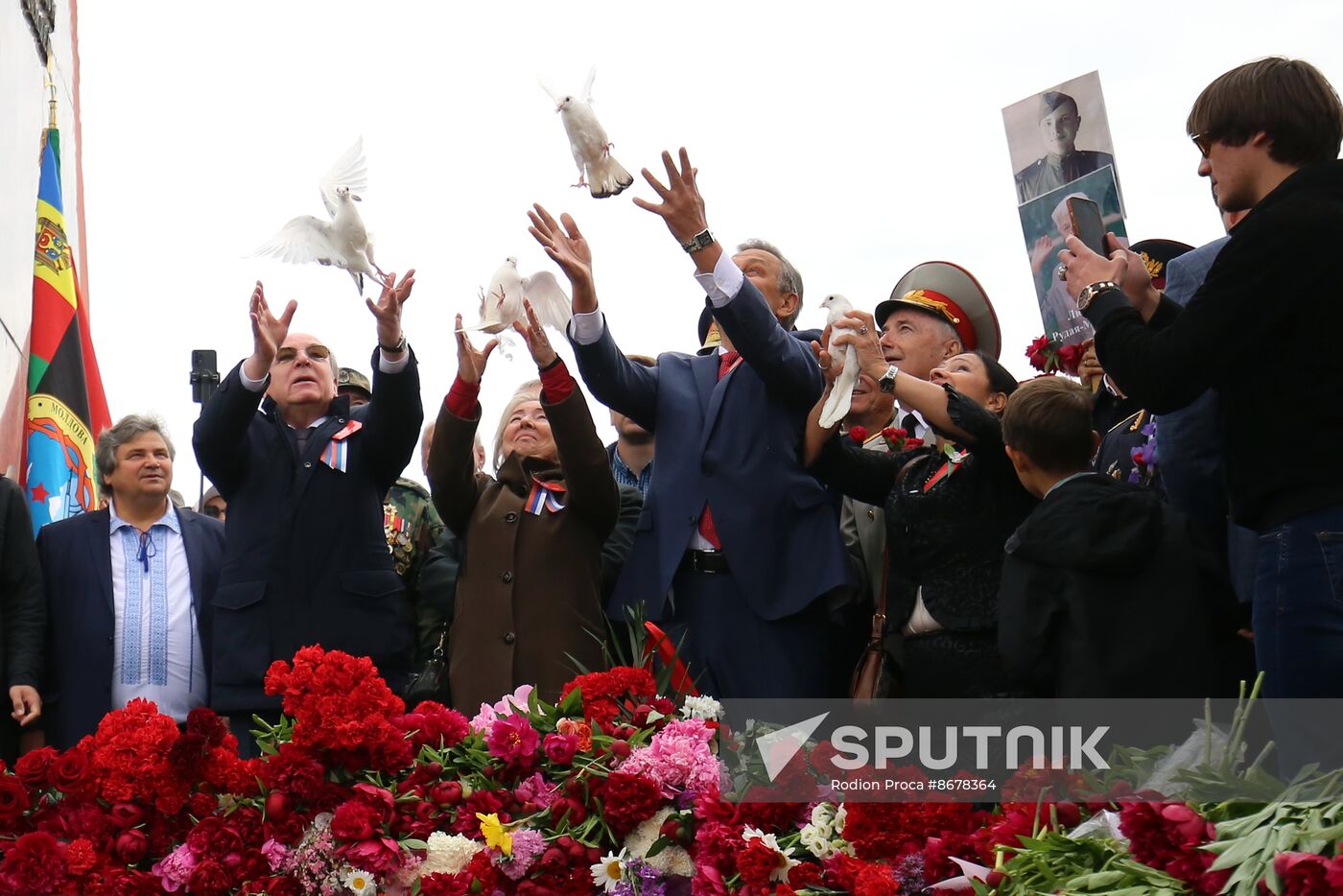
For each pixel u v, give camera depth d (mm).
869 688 5098
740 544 5227
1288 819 3297
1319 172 3533
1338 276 3387
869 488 5141
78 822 4648
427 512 6223
